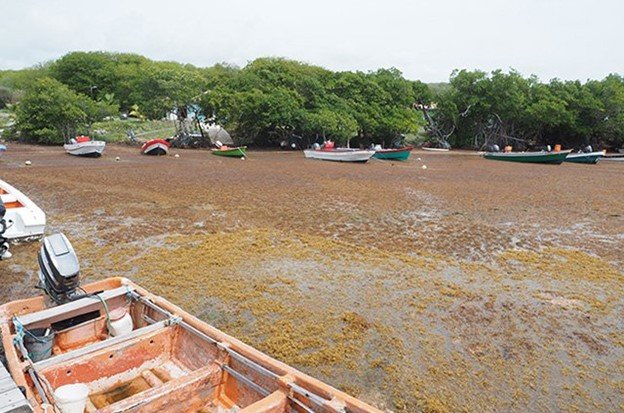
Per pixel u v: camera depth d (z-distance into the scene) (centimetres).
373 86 4541
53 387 414
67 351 493
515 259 1019
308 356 588
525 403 511
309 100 4197
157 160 2773
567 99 4759
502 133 4941
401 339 641
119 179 1912
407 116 4566
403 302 766
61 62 5253
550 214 1507
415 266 949
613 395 532
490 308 754
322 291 800
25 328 464
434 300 777
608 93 4831
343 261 966
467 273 919
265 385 396
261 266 915
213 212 1364
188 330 480
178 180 1950
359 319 693
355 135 4228
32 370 391
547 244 1148
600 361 604
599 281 893
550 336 666
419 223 1325
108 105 4375
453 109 4778
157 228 1162
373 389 529
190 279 831
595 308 766
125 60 5984
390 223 1316
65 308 490
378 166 2858
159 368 480
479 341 645
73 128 3697
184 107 3891
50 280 510
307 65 4719
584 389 541
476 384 544
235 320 682
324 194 1738
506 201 1717
